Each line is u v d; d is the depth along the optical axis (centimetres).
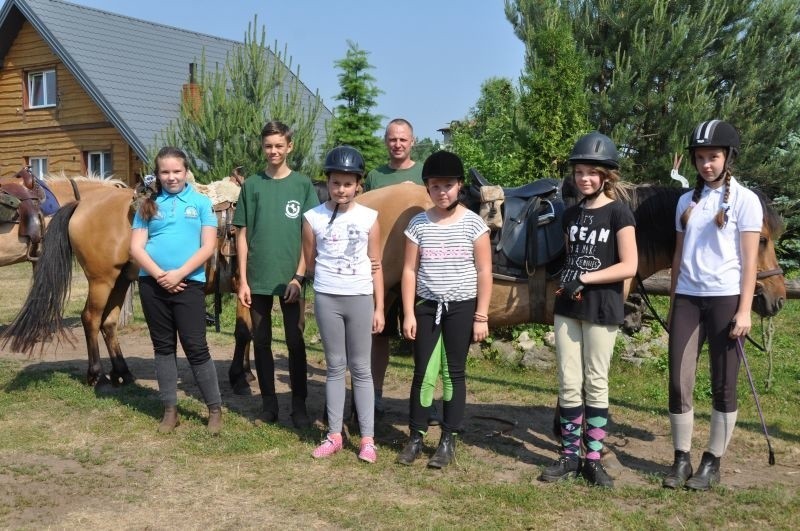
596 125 978
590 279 352
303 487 365
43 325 510
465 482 372
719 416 363
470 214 381
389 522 324
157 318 439
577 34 1023
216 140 973
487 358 696
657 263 403
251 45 1002
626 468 400
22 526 320
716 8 1003
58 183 727
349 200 394
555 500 347
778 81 1026
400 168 515
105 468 392
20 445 425
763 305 385
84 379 575
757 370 651
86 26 1741
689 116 931
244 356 565
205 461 402
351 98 1396
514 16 1116
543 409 523
